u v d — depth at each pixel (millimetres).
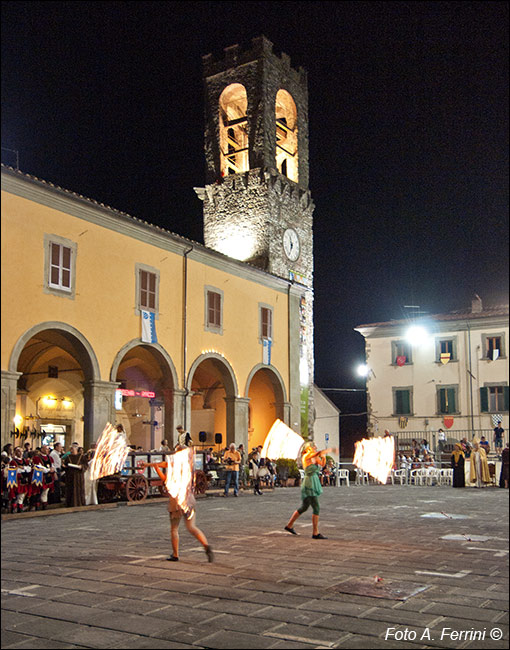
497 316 37844
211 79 36031
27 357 23234
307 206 36156
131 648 5363
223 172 35188
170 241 23328
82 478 17156
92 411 19703
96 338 20078
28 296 17875
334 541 10734
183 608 6547
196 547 10242
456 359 38938
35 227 18328
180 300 23766
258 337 27969
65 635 5707
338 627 5875
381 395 40656
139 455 19031
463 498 19453
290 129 37156
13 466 15500
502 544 10367
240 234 33656
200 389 29641
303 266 35469
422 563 8781
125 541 10984
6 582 7773
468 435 38000
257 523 13297
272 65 35219
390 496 20344
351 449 47344
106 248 20797
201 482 20906
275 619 6133
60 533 12117
